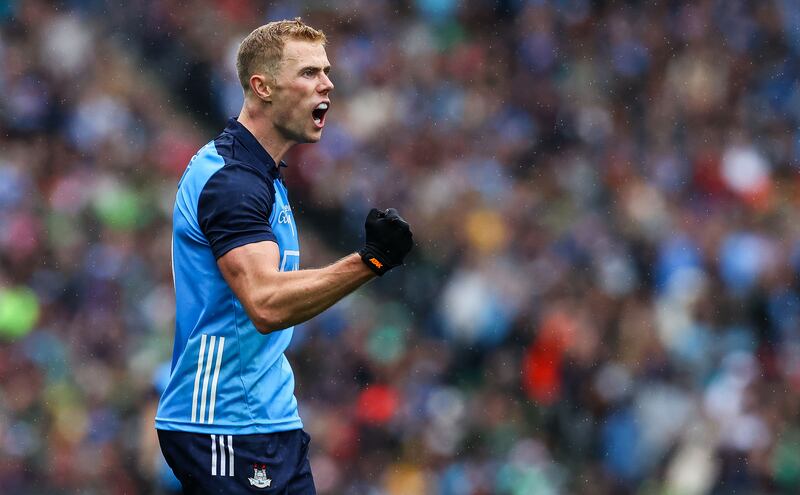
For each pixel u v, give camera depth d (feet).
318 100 47.52
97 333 148.05
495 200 173.17
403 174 181.57
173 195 177.06
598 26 207.92
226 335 46.16
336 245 177.17
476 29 209.77
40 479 132.26
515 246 164.76
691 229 164.35
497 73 203.00
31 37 192.03
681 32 206.49
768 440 129.90
